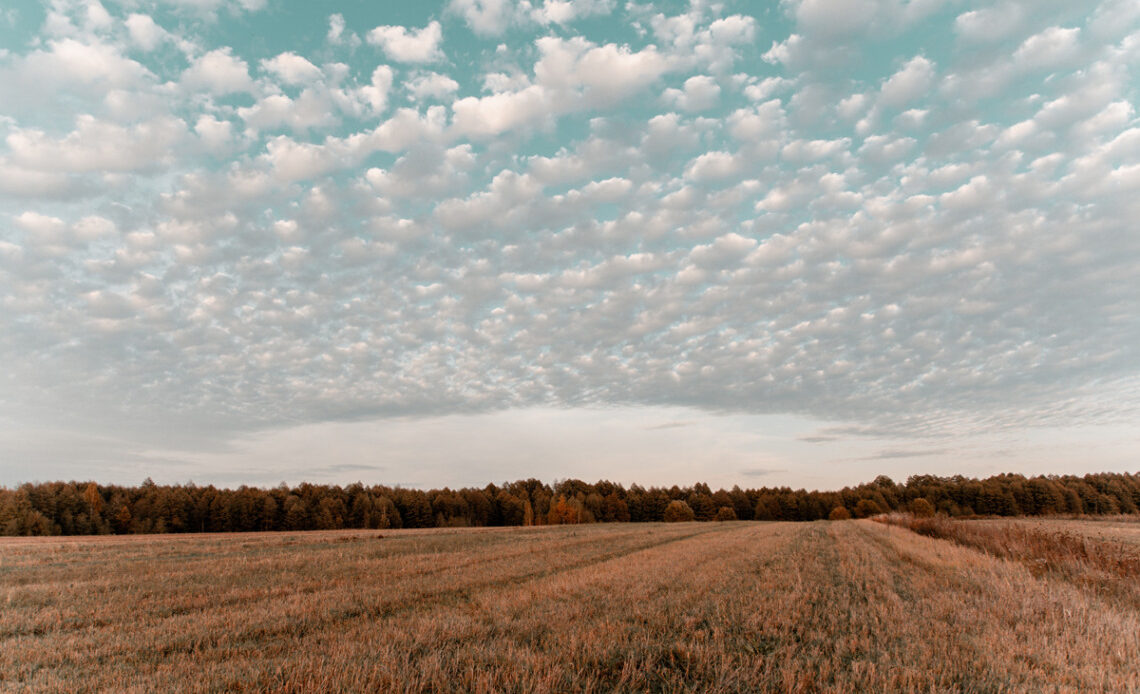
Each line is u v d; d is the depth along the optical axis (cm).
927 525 4159
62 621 1170
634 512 14788
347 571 1977
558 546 3144
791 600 1391
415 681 752
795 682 777
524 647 949
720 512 13525
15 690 769
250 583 1680
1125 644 937
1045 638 972
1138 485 13662
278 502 11362
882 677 778
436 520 11956
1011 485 13700
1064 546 2000
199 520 9988
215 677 788
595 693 745
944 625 1100
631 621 1169
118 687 750
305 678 764
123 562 2200
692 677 811
